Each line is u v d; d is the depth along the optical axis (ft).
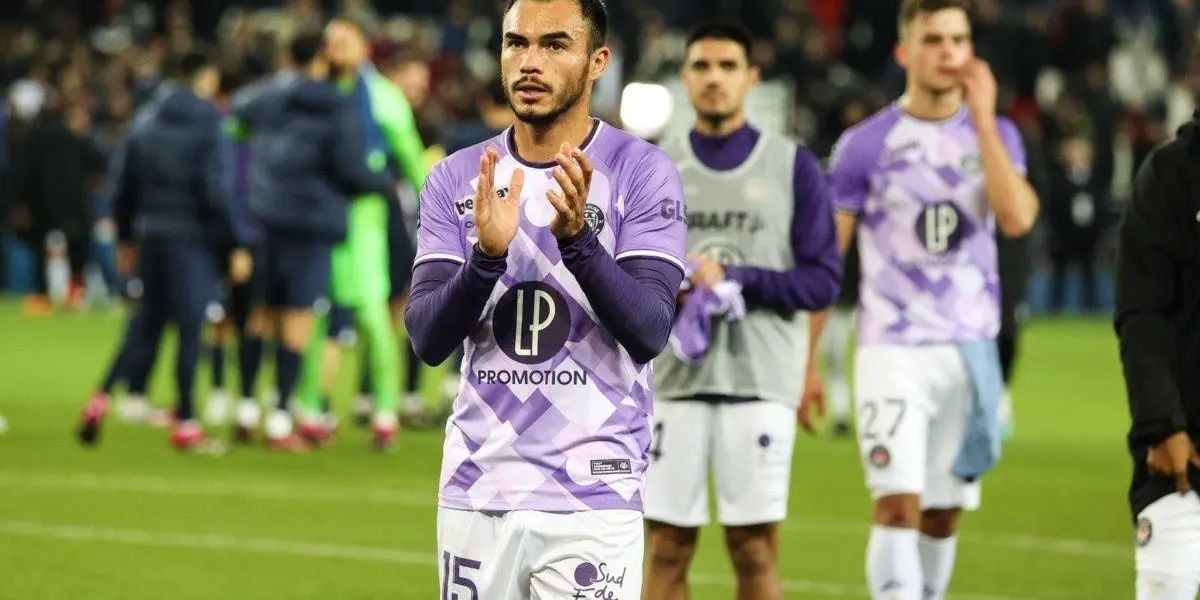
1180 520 45.60
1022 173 64.03
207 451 105.60
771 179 59.00
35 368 148.36
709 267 56.75
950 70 61.16
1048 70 244.63
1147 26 274.57
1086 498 97.40
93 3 247.91
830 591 72.28
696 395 57.93
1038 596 71.87
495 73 110.22
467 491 39.24
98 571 73.05
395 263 115.34
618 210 39.37
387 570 74.59
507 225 36.96
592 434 38.75
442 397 120.67
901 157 61.72
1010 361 71.00
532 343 38.78
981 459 61.67
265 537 81.00
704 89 59.00
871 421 60.80
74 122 196.54
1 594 68.44
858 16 253.24
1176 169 46.06
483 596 39.22
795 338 58.80
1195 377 46.14
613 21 231.30
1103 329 215.31
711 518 88.63
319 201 102.53
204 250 105.19
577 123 39.68
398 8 259.19
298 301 103.65
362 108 104.27
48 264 205.26
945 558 63.52
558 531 38.52
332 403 131.95
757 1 233.76
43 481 94.27
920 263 61.36
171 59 104.83
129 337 105.40
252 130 104.47
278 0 245.04
